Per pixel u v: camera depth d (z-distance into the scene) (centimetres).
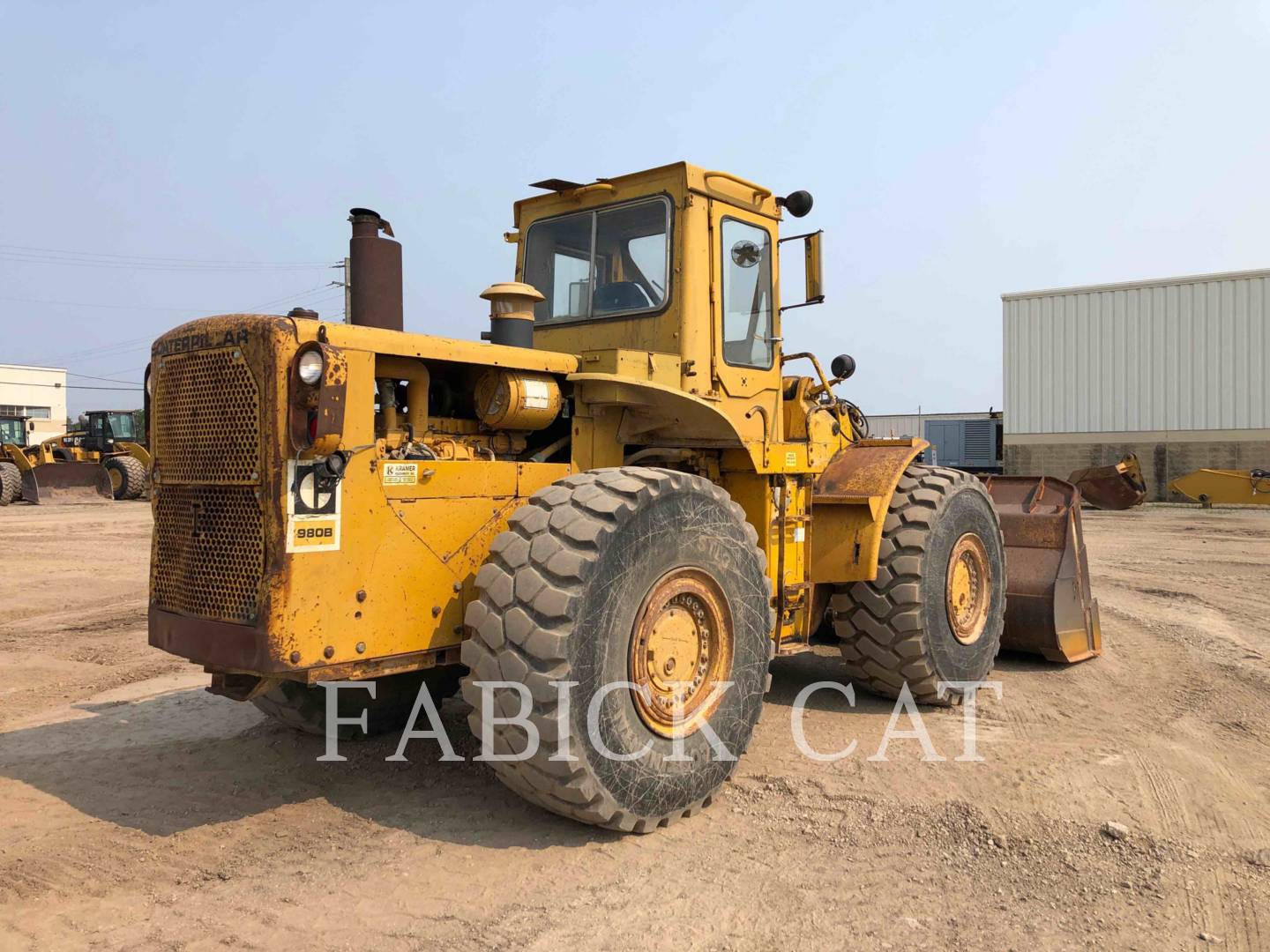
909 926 285
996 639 583
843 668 638
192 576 345
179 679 607
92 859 330
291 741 466
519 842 344
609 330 479
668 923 286
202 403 340
